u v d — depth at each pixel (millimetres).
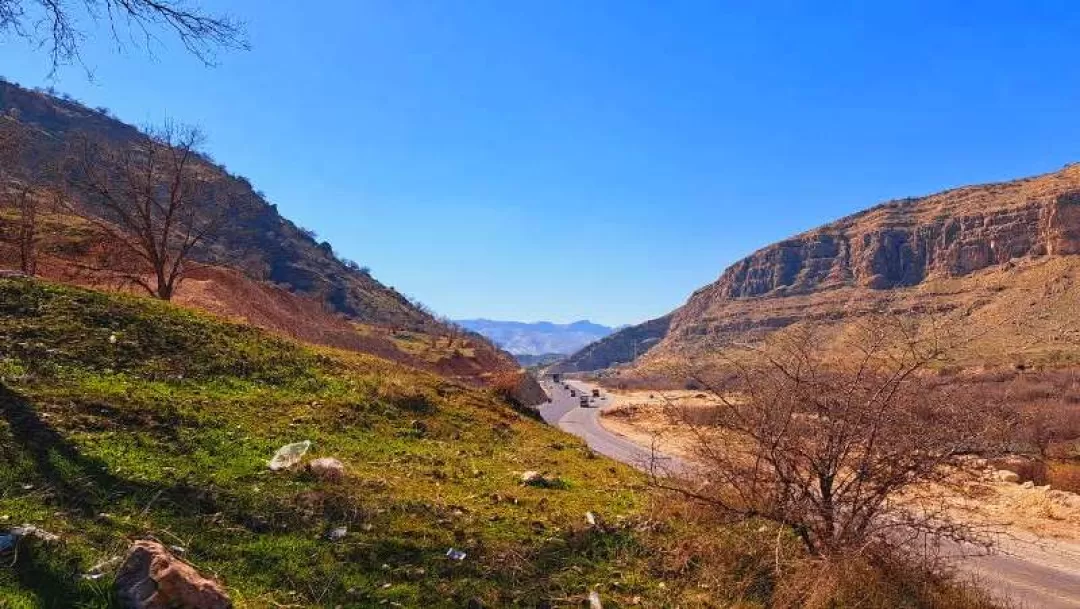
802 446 7348
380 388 15312
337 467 8039
